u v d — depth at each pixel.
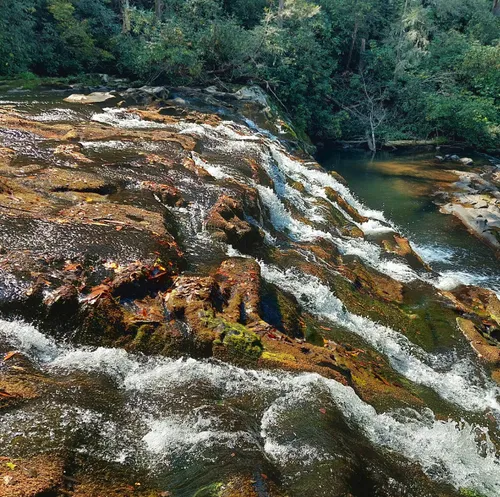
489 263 13.01
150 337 5.32
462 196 17.59
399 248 11.92
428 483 4.74
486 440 6.09
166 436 4.15
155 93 19.12
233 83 23.39
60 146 10.30
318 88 26.16
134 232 6.79
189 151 11.71
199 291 6.00
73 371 4.71
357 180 19.53
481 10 34.12
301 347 6.05
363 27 30.75
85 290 5.48
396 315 8.77
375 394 6.11
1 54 19.44
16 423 3.88
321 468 4.11
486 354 8.11
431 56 30.05
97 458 3.80
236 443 4.16
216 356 5.41
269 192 10.98
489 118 25.94
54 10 21.48
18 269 5.51
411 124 27.86
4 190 7.59
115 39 23.02
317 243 10.41
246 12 29.02
